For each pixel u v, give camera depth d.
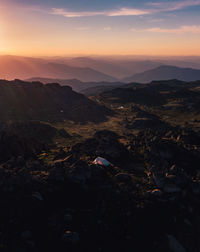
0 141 45.84
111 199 27.86
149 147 45.81
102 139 49.25
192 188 31.16
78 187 29.83
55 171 31.52
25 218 22.89
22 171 30.22
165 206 27.53
